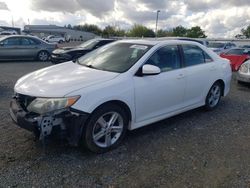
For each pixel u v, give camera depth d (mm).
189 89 4738
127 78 3672
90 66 4121
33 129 3062
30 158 3279
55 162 3223
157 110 4199
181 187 2854
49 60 15398
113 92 3438
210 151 3705
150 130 4367
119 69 3846
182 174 3100
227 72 5785
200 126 4656
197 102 5094
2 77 8812
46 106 3076
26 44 14422
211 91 5453
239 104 6254
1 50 13602
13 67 11914
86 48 12102
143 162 3328
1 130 4059
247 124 4867
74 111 3111
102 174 3029
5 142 3658
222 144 3953
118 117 3646
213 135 4277
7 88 6996
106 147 3533
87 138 3307
